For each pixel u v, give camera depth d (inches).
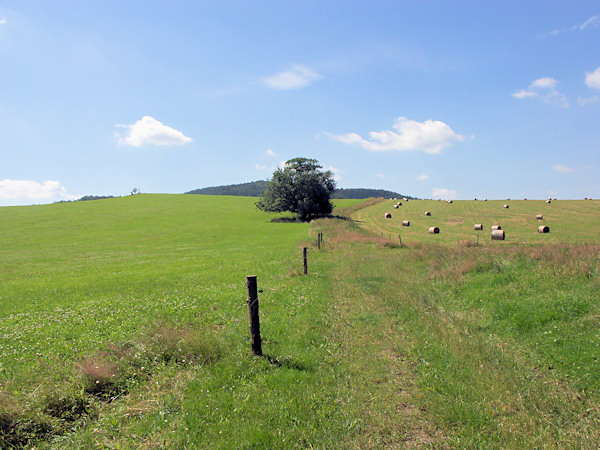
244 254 1254.3
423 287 571.8
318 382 269.1
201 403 241.8
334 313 454.3
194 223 2743.6
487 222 2279.8
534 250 608.4
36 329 456.8
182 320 449.4
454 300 483.8
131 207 3663.9
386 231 2027.6
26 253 1577.3
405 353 318.0
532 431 201.9
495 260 579.5
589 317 324.5
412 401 239.0
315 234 1712.6
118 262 1238.3
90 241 1958.7
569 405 224.4
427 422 215.9
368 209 3351.4
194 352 320.5
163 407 238.4
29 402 235.5
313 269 823.1
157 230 2378.2
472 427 206.8
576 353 281.6
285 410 231.3
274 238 1849.2
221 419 222.8
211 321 447.8
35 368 312.0
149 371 293.7
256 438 202.5
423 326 383.9
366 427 213.0
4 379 297.0
